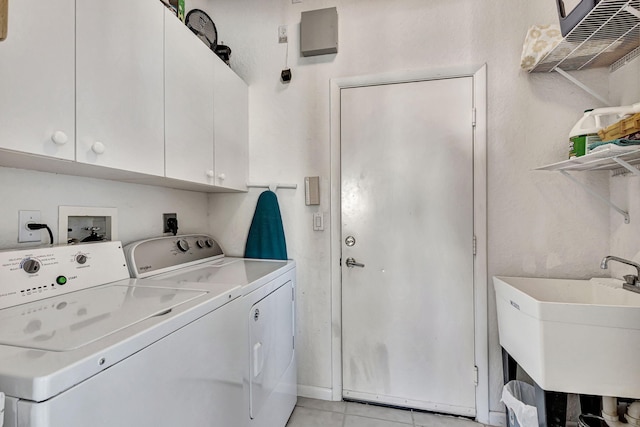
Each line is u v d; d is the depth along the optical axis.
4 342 0.64
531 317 1.23
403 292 1.83
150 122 1.20
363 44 1.88
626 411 1.24
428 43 1.78
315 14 1.89
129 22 1.10
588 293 1.52
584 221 1.59
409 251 1.82
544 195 1.64
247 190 2.06
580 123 1.42
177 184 1.61
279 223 1.98
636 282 1.29
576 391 1.14
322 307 1.95
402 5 1.82
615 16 1.11
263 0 2.04
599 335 1.10
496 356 1.69
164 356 0.78
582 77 1.58
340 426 1.67
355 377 1.90
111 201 1.41
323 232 1.95
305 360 1.97
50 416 0.51
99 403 0.60
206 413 0.95
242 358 1.20
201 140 1.54
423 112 1.79
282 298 1.65
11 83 0.75
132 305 0.92
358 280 1.89
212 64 1.65
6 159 0.88
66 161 0.91
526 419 1.30
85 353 0.59
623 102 1.45
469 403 1.73
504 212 1.69
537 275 1.65
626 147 1.04
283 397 1.64
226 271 1.55
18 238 1.05
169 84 1.31
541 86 1.63
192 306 0.91
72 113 0.90
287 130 2.01
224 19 2.10
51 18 0.84
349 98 1.91
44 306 0.90
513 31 1.67
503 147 1.69
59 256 1.05
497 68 1.69
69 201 1.22
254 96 2.06
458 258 1.75
